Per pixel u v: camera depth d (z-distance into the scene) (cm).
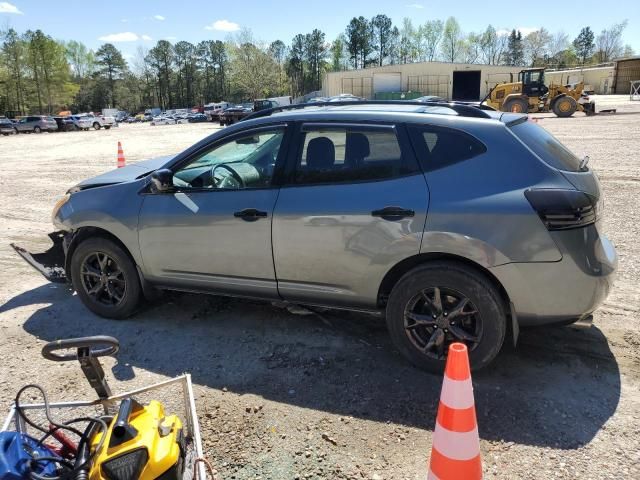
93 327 441
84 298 458
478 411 311
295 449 286
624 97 5494
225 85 12025
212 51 11969
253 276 392
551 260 311
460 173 332
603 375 346
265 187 383
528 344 387
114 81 11956
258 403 328
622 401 318
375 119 358
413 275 341
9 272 592
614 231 656
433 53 10419
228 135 405
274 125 389
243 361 380
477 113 356
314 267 368
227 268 399
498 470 265
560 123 2427
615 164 1166
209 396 338
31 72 9144
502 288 329
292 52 11300
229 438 297
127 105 11838
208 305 478
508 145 329
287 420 311
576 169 337
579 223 312
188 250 407
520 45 10275
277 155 381
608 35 10050
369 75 6519
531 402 318
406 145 347
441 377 349
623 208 773
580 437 287
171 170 417
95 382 240
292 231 367
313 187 366
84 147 2405
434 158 340
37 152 2197
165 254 417
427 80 6450
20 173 1442
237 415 317
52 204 982
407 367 363
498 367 358
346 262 356
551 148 344
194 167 427
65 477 193
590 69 7356
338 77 6600
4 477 183
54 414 320
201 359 384
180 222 404
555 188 313
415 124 349
